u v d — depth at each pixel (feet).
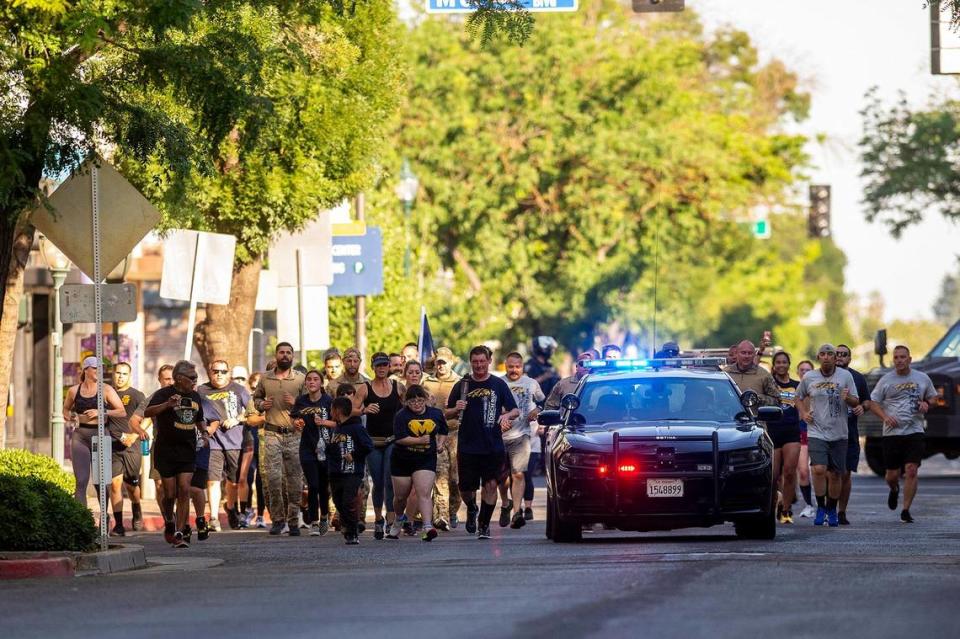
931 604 111.55
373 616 108.99
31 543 157.48
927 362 329.52
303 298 279.08
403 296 396.98
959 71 273.54
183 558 171.94
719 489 172.65
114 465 222.69
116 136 176.55
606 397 187.62
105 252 166.40
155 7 161.48
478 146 500.74
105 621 110.32
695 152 513.86
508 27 190.19
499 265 509.35
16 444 345.72
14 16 162.50
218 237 241.55
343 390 193.26
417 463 195.62
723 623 102.27
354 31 266.57
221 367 230.89
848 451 219.00
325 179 264.31
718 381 189.26
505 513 228.43
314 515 210.38
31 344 353.51
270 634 101.09
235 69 176.45
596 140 504.43
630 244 515.50
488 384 195.00
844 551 158.20
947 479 339.16
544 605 112.68
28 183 168.45
